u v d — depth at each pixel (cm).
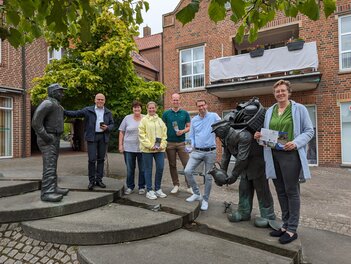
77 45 784
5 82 1347
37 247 360
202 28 1451
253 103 420
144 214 436
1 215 394
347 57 1138
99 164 537
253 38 312
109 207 473
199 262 320
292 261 328
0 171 683
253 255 338
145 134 507
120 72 793
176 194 559
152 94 851
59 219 409
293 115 357
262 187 417
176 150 579
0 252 357
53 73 787
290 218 367
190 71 1498
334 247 393
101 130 526
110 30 781
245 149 396
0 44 1333
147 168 513
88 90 774
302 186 783
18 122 1405
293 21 1231
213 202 553
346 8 1126
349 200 638
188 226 436
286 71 1148
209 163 498
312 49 1094
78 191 516
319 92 1173
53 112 449
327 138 1156
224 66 1264
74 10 215
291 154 352
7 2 235
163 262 318
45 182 448
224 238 394
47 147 450
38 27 290
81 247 354
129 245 362
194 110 1469
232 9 194
